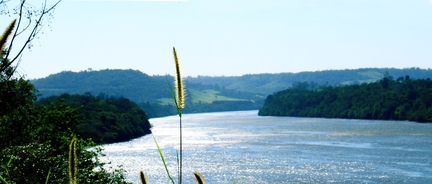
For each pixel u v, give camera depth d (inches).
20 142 975.6
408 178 1733.5
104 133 3464.6
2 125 964.0
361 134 3791.8
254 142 3326.8
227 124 5895.7
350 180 1736.0
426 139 3221.0
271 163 2217.0
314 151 2689.5
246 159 2379.4
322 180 1754.4
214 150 2832.2
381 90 6609.3
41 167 656.4
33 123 1019.9
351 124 5285.4
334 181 1728.6
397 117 5880.9
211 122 6633.9
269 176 1863.9
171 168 2070.6
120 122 3868.1
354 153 2536.9
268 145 3095.5
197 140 3577.8
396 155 2393.0
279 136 3804.1
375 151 2598.4
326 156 2438.5
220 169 2053.4
